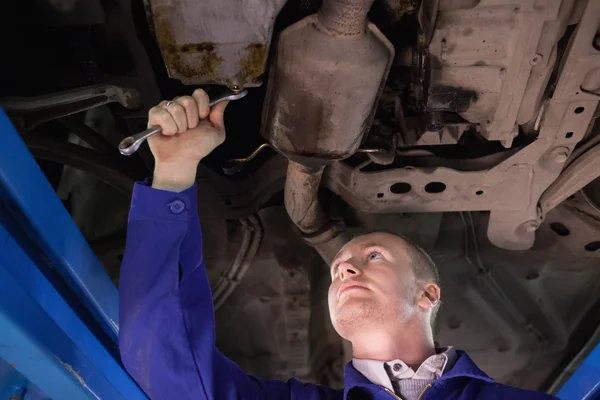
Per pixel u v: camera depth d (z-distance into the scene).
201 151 1.23
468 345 2.36
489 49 1.36
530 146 1.65
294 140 1.47
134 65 1.49
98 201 2.27
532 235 1.94
